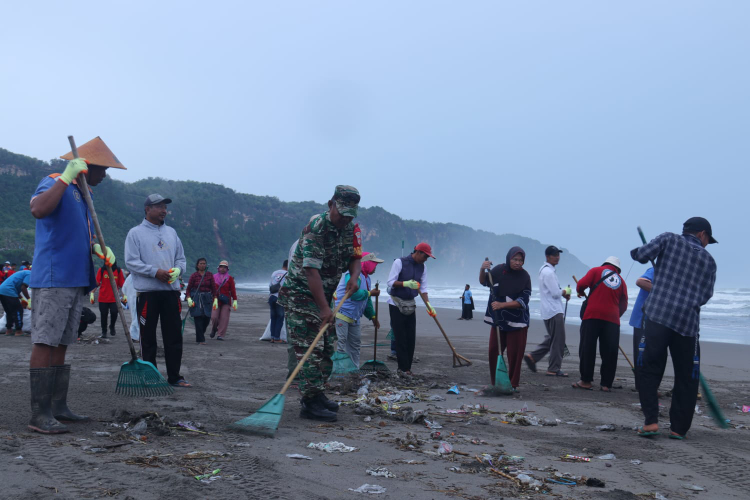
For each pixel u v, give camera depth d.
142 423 3.98
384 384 6.89
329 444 3.80
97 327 14.04
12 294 11.82
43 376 3.83
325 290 4.94
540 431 4.75
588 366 7.45
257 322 19.06
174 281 5.96
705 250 4.90
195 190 194.00
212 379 6.74
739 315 28.47
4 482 2.78
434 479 3.22
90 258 4.16
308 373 4.71
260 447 3.68
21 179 135.38
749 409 6.16
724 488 3.41
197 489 2.81
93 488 2.75
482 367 9.05
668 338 4.72
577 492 3.15
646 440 4.59
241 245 187.88
